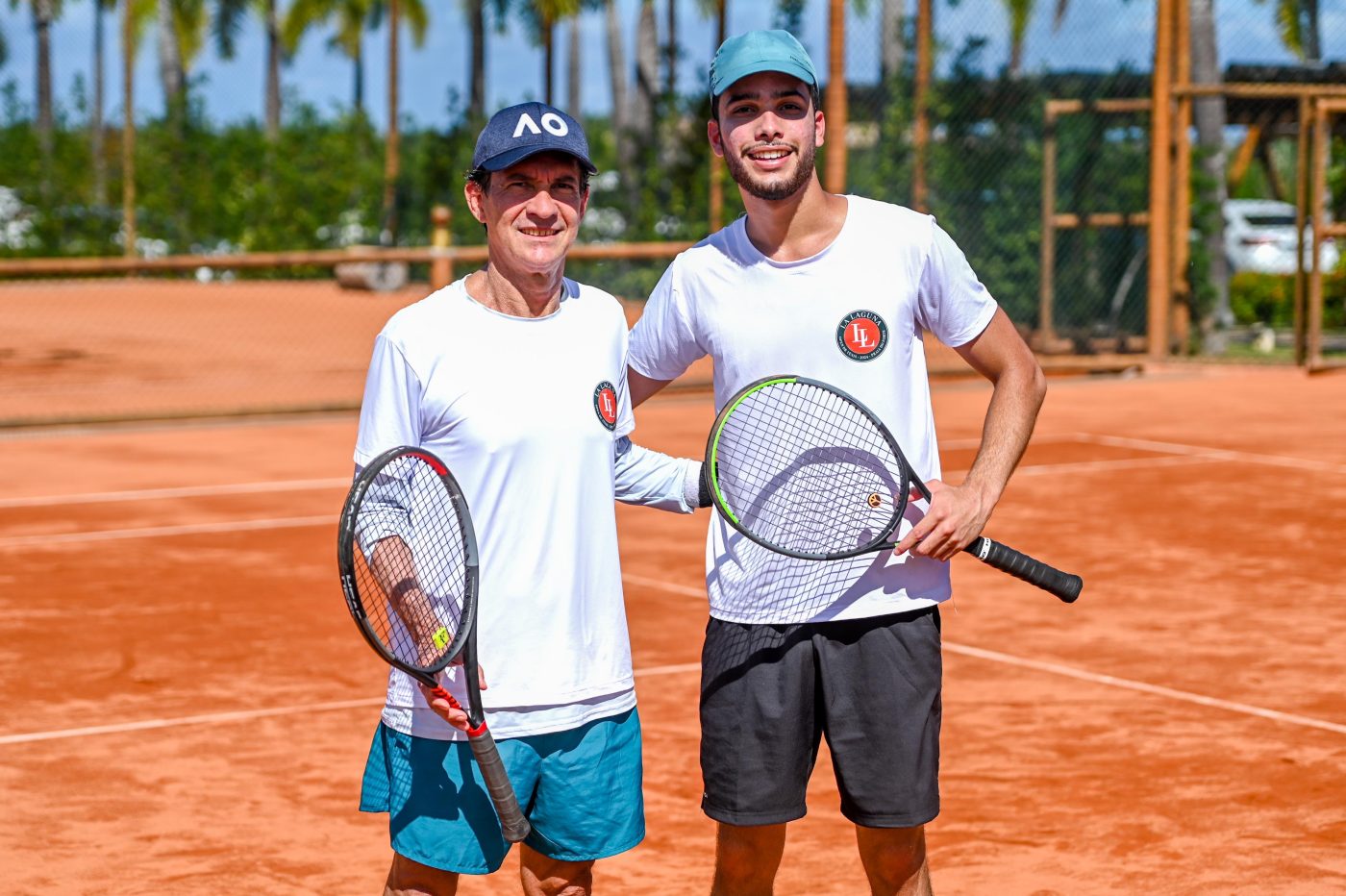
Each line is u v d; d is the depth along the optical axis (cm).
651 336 355
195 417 1380
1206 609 696
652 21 3231
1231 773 481
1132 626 667
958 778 480
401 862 316
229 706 559
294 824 446
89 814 453
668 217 2355
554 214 308
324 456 1193
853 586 335
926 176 1936
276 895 397
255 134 3744
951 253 339
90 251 3534
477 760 299
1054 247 1892
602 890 401
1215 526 888
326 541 861
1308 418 1372
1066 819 444
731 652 342
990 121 1936
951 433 1274
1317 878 400
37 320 2531
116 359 1964
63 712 550
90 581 761
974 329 342
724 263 342
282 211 3612
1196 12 1916
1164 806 454
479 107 3369
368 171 3678
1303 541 843
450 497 300
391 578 299
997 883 399
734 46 328
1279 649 627
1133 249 1878
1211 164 1892
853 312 335
